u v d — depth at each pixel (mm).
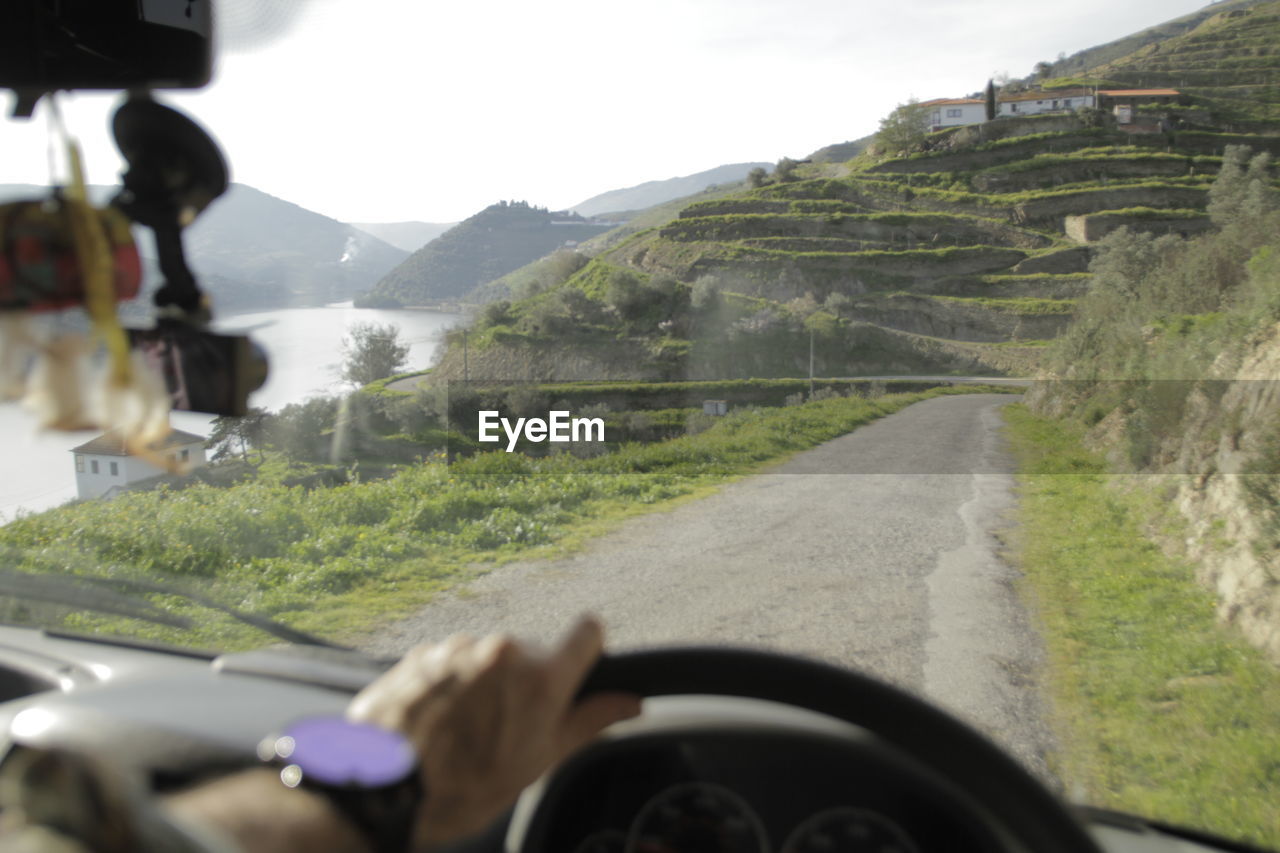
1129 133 121500
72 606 2744
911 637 5070
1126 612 5750
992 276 104438
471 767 667
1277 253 14289
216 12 730
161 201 567
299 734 566
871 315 97875
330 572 6270
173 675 1620
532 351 84125
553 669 717
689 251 111938
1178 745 3619
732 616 5469
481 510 8898
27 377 463
